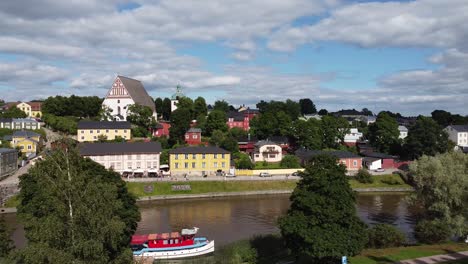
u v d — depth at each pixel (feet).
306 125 543.80
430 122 499.92
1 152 376.89
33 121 600.39
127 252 130.72
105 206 122.52
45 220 118.21
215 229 267.59
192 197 375.04
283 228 170.30
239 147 529.86
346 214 168.45
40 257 108.88
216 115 593.83
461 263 158.71
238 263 196.95
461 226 211.41
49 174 126.93
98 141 509.35
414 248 188.55
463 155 253.03
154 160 436.35
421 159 244.22
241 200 365.20
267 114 602.85
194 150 439.63
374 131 566.77
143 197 363.15
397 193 403.75
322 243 159.33
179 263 209.87
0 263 127.03
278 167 462.19
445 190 222.07
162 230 266.36
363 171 433.48
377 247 198.59
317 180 171.32
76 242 113.60
